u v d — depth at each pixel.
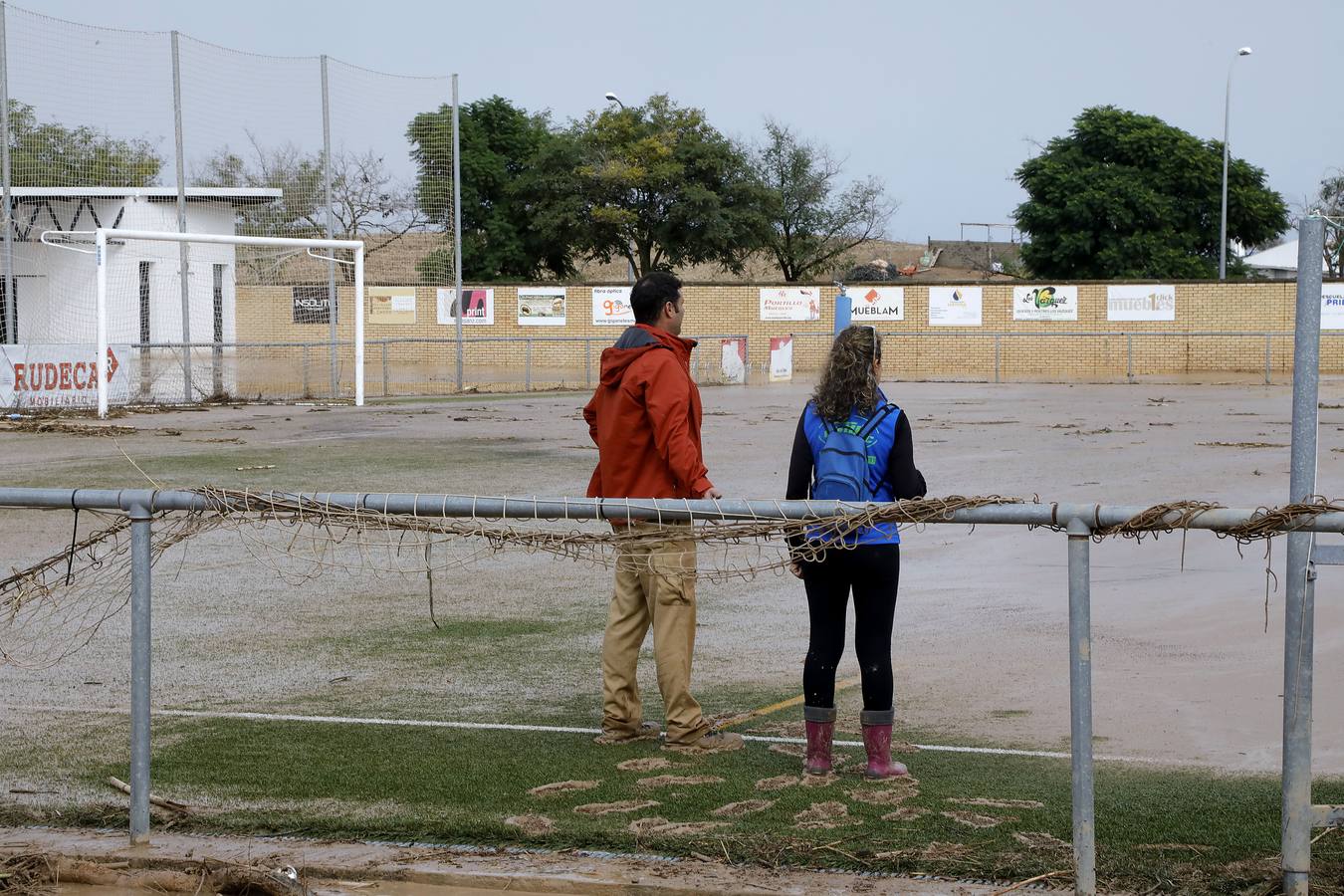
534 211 70.88
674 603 6.28
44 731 6.76
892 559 5.75
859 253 98.81
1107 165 68.50
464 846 5.08
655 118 71.75
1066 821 5.21
